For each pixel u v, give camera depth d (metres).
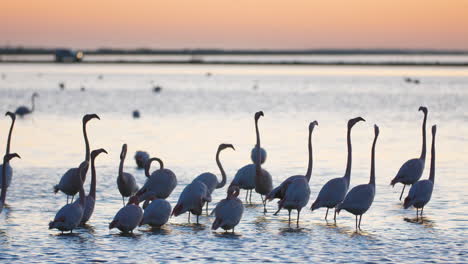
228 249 17.16
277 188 20.05
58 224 18.05
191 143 38.97
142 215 18.78
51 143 38.94
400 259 16.27
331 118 56.66
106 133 44.38
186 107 68.88
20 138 41.38
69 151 35.50
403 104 73.00
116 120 54.31
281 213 21.45
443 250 16.97
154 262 16.05
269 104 73.44
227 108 67.50
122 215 18.31
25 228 19.09
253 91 99.50
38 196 23.55
